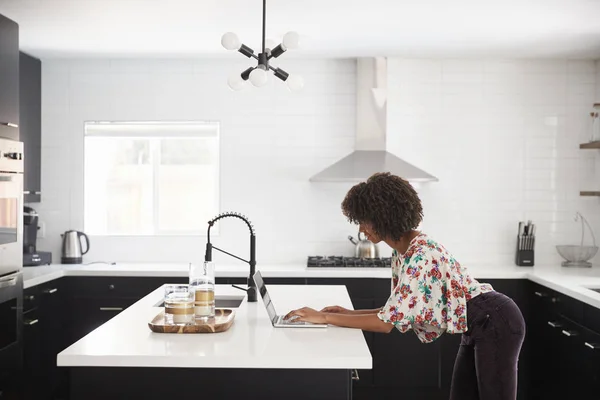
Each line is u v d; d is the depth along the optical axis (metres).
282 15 3.90
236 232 5.33
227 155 5.31
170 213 5.65
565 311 4.03
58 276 4.67
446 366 4.70
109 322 2.76
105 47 4.84
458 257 5.29
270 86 5.29
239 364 2.20
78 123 5.33
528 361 4.72
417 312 2.41
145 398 2.30
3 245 3.61
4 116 3.72
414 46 4.78
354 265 4.93
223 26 4.19
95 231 5.55
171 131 5.37
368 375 4.71
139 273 4.80
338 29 4.25
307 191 5.29
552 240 5.27
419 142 5.27
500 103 5.25
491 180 5.27
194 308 2.65
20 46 4.78
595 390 3.55
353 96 5.25
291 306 3.16
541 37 4.46
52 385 4.61
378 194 2.49
